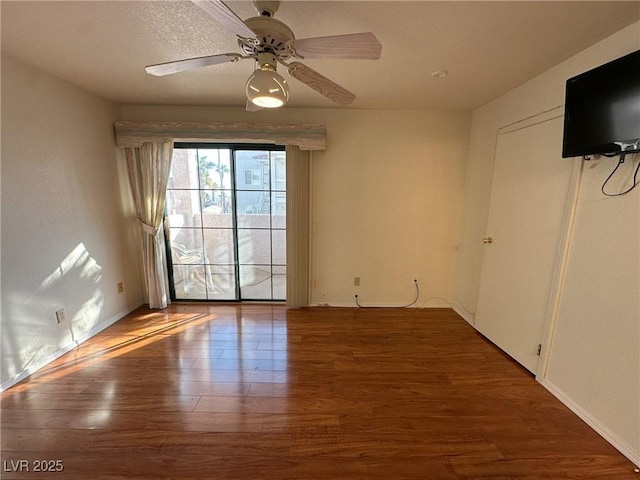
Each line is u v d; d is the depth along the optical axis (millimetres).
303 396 1993
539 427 1747
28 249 2123
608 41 1647
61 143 2381
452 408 1898
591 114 1594
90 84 2467
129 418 1772
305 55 1422
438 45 1761
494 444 1630
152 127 2988
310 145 3074
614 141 1492
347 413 1846
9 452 1537
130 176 3143
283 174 3410
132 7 1418
